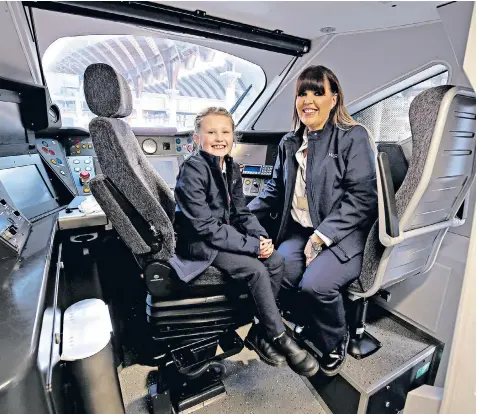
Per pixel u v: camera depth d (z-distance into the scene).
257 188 2.19
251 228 1.39
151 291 1.14
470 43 0.47
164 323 1.16
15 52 1.52
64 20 1.58
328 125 1.40
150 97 2.64
